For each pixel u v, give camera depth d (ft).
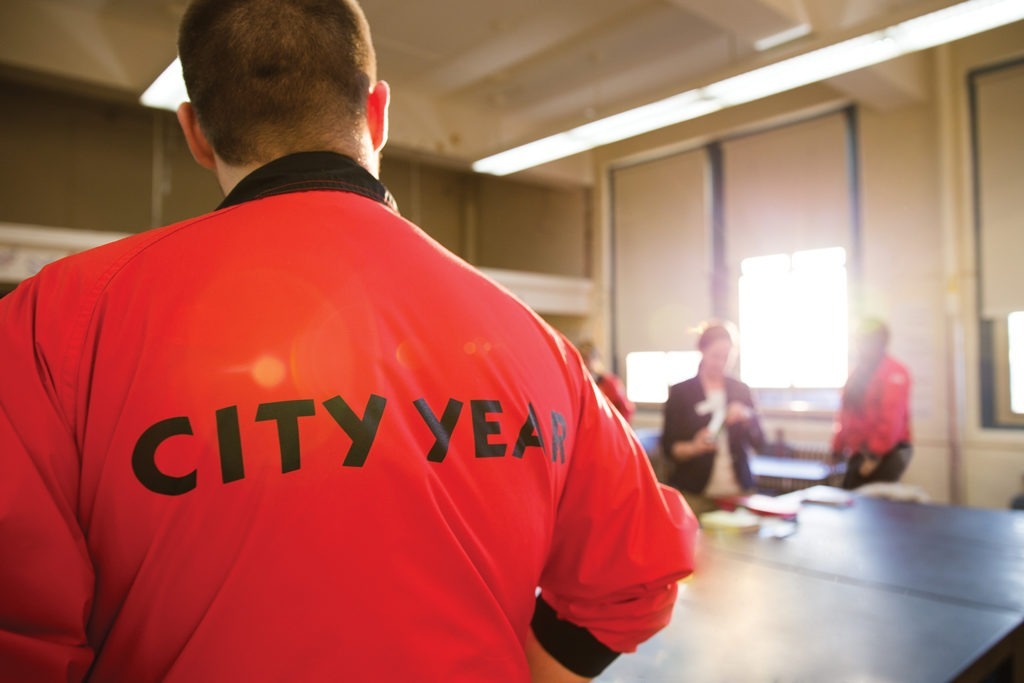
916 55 16.33
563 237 25.36
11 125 18.66
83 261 1.48
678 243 22.40
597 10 15.94
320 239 1.58
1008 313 15.38
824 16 13.46
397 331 1.55
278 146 1.79
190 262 1.47
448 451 1.52
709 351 10.40
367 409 1.42
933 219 16.56
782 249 19.75
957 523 7.65
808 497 9.11
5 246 14.11
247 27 1.76
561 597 2.01
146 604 1.31
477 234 28.30
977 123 15.97
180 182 21.31
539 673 2.06
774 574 5.68
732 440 10.09
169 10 15.14
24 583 1.23
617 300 24.07
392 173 25.98
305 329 1.43
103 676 1.34
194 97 1.85
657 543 1.97
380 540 1.36
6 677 1.22
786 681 3.68
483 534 1.53
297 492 1.32
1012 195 15.46
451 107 21.57
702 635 4.34
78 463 1.35
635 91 20.66
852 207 18.28
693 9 12.62
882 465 12.35
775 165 20.01
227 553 1.29
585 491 1.90
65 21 14.90
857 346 13.16
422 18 16.25
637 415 23.34
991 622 4.53
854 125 18.34
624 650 2.03
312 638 1.29
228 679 1.26
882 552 6.39
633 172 23.66
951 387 16.01
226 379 1.35
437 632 1.39
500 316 1.81
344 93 1.85
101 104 20.04
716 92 13.58
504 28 16.75
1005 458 15.21
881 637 4.29
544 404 1.78
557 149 17.78
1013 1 9.91
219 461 1.31
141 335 1.38
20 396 1.31
